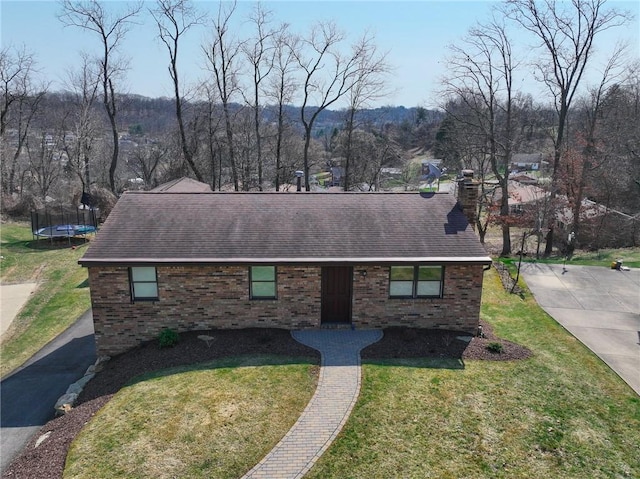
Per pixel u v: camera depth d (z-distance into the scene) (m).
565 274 21.36
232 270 13.94
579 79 28.56
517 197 36.66
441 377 11.97
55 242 27.70
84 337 16.11
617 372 12.61
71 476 8.84
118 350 14.34
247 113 40.03
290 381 11.70
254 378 11.82
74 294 19.72
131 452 9.36
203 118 40.22
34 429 11.26
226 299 14.17
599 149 31.12
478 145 31.97
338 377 11.93
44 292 19.97
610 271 21.84
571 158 31.38
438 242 14.45
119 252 13.54
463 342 13.95
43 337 16.11
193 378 11.86
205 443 9.57
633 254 26.70
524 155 76.00
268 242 14.20
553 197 30.42
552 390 11.55
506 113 30.34
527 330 15.34
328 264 13.61
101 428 10.15
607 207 32.97
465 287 14.43
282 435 9.81
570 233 30.77
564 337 14.77
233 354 13.05
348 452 9.35
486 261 13.78
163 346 13.50
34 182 50.03
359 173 48.00
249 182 39.53
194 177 44.59
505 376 12.12
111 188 37.28
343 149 48.50
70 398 12.06
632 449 9.54
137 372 12.46
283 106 37.41
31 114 45.94
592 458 9.26
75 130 43.03
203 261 13.41
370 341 13.84
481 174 32.31
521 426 10.14
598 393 11.52
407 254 13.92
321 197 16.41
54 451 9.67
